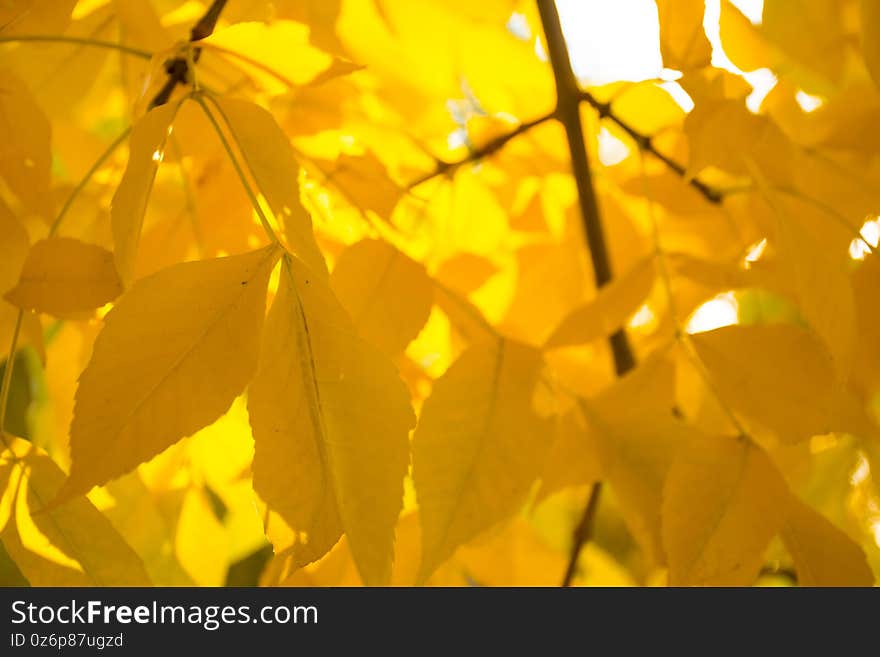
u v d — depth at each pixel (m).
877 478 1.00
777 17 1.00
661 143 1.04
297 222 0.85
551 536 1.19
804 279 0.90
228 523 1.08
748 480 0.91
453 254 1.04
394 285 0.92
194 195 0.96
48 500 0.89
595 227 1.04
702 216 1.05
